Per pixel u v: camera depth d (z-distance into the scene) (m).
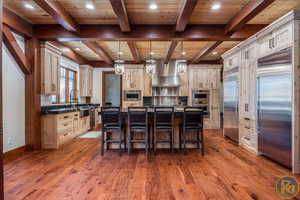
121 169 2.84
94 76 7.48
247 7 2.94
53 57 4.22
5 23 3.02
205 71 6.71
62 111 4.21
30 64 3.74
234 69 4.44
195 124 3.62
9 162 3.12
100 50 5.20
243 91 4.03
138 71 6.68
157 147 4.03
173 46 4.48
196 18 3.50
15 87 3.50
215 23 3.73
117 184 2.34
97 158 3.36
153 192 2.14
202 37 3.77
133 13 3.27
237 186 2.29
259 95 3.41
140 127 3.58
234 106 4.45
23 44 3.71
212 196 2.06
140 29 3.76
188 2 2.58
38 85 3.88
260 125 3.41
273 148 3.04
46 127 4.00
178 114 3.74
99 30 3.77
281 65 2.83
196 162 3.15
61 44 4.98
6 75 3.30
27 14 3.28
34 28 3.73
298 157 2.63
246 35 3.78
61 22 3.22
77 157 3.41
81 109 5.56
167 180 2.46
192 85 6.70
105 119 3.56
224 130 5.14
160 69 6.65
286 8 3.14
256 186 2.29
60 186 2.28
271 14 3.36
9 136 3.38
